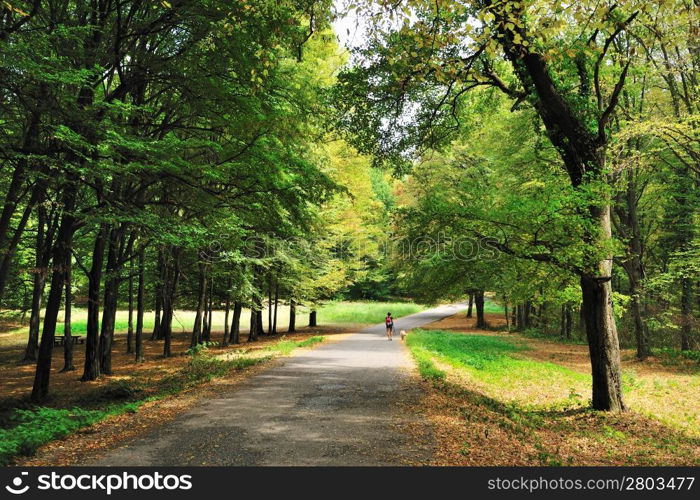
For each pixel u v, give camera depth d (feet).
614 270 86.74
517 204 32.12
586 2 24.21
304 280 94.17
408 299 199.11
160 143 35.04
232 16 33.99
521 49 31.81
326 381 42.55
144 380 50.67
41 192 39.73
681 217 75.56
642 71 44.37
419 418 28.89
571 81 38.83
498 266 37.06
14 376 61.67
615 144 43.52
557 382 50.57
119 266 55.72
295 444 23.48
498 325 135.54
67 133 30.81
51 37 30.89
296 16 35.78
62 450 22.93
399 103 45.75
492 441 24.80
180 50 43.04
